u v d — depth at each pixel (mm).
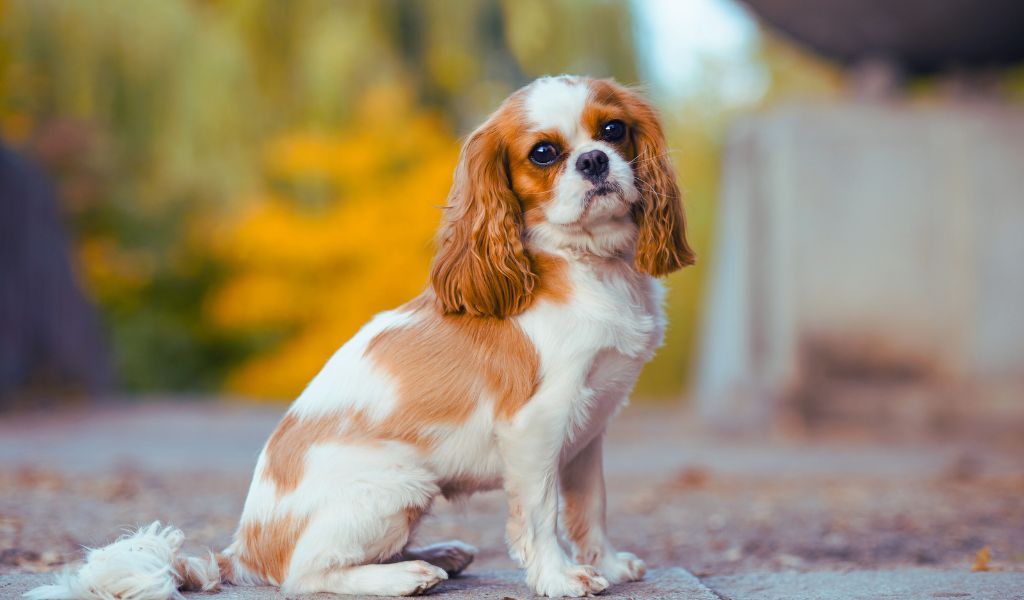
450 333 3547
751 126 10930
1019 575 3818
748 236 10891
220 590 3406
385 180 16594
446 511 5934
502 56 18734
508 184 3705
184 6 16828
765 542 5035
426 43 18109
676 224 3918
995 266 10117
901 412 10070
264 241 15992
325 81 16828
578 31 18031
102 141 16641
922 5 9750
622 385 3650
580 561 3797
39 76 16344
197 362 17750
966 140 10148
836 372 10195
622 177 3586
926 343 10164
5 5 15766
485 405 3443
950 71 10812
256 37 17375
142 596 3143
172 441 9469
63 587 3131
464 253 3615
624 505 6199
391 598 3328
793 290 10180
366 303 15867
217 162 16688
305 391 3641
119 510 5582
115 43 16047
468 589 3555
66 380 13711
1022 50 10242
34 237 13086
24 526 4977
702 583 3742
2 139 12859
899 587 3611
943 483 6852
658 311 3812
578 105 3711
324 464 3402
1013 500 6145
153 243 17547
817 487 6785
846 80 12180
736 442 9750
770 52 21688
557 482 3488
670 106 21016
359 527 3330
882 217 10203
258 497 3506
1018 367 10070
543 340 3461
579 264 3633
